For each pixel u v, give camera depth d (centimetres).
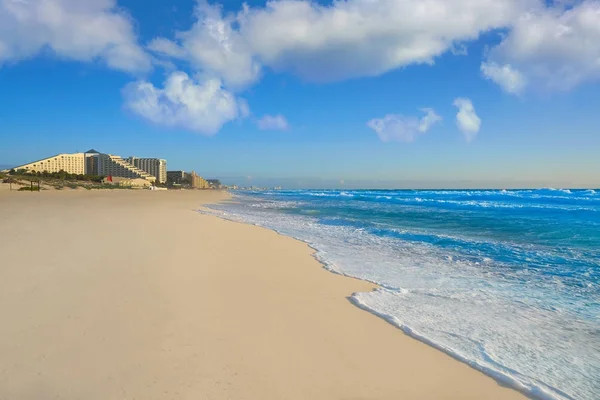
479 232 1316
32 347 357
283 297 554
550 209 2397
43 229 1178
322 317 475
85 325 413
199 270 695
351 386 313
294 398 290
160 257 791
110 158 17275
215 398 284
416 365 355
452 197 5031
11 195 4206
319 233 1305
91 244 923
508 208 2567
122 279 607
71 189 8012
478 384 325
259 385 307
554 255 902
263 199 4900
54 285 559
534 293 592
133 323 425
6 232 1093
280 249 966
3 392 282
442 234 1269
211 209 2628
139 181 14512
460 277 695
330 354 372
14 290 530
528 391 314
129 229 1247
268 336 409
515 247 1014
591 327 453
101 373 314
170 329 413
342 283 645
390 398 298
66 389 289
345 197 5594
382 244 1068
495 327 452
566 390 314
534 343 407
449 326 454
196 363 338
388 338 416
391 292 593
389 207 2897
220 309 488
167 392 290
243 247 976
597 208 2434
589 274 715
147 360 340
